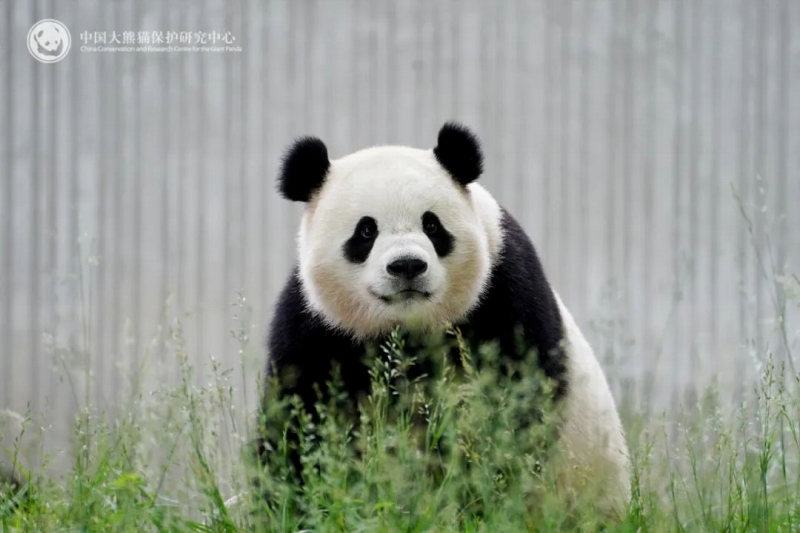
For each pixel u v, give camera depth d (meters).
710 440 13.15
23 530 10.75
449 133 13.35
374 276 12.62
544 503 11.25
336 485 10.70
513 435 11.95
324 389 13.12
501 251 13.26
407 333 13.18
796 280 15.32
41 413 13.33
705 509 11.12
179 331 16.05
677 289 24.16
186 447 12.23
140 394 12.74
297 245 14.11
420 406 12.80
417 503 10.73
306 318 13.35
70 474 11.64
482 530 10.44
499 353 12.81
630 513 11.16
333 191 13.34
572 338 13.85
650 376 18.19
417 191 12.88
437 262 12.70
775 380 12.66
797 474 11.86
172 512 11.14
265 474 11.56
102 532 10.43
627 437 13.72
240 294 14.32
